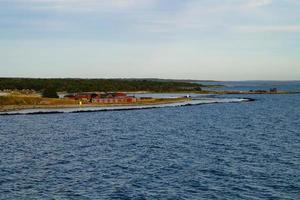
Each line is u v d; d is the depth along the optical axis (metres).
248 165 44.72
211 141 63.34
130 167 43.66
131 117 106.62
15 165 44.62
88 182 37.41
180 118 104.69
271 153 52.16
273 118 105.00
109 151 53.81
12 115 108.94
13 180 37.94
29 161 46.94
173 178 38.91
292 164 45.19
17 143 61.19
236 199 32.59
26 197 32.75
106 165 44.69
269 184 36.75
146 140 64.69
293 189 35.19
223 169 42.72
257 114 117.81
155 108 140.50
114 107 138.88
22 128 80.94
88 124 89.12
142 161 46.88
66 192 34.25
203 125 88.31
